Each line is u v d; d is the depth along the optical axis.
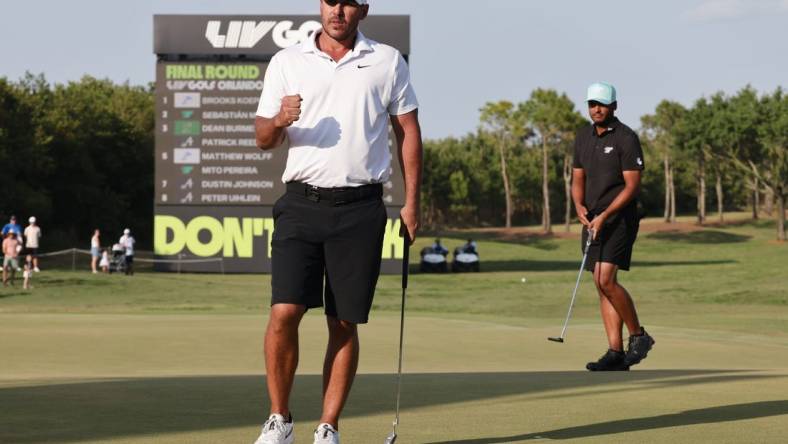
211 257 39.03
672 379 7.45
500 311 25.08
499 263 57.03
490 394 6.47
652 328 16.30
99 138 73.94
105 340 12.77
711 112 80.44
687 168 104.81
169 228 39.00
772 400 6.14
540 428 5.07
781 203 79.38
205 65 38.56
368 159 4.64
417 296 31.86
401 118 4.79
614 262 8.81
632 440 4.70
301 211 4.63
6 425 5.03
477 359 10.98
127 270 39.88
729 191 123.62
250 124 38.72
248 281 36.59
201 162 38.78
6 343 12.32
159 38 38.50
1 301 27.55
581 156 8.97
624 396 6.34
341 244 4.62
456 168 105.75
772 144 76.31
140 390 6.58
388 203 38.16
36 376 8.55
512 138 105.56
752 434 4.88
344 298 4.63
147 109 86.75
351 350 4.71
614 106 8.80
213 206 38.94
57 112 68.75
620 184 8.81
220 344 12.35
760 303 28.11
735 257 62.16
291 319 4.61
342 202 4.61
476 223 110.62
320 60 4.67
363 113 4.64
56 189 67.81
